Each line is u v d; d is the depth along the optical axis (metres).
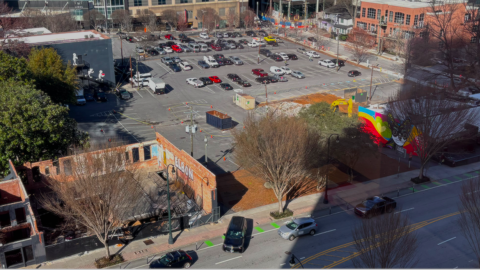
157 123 73.44
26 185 49.47
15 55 82.38
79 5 138.88
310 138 50.03
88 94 85.81
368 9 127.25
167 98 86.12
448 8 99.50
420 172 55.62
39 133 50.16
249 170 52.72
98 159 40.06
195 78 94.00
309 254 39.59
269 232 43.69
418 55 95.06
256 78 96.75
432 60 94.06
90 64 89.19
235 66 108.50
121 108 80.44
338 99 84.50
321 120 54.84
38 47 83.44
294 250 40.38
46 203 41.00
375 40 125.19
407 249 31.97
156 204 47.44
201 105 82.38
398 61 111.94
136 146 56.62
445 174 57.78
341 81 97.06
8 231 39.34
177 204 47.91
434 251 39.50
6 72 61.38
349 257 38.84
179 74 101.19
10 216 39.28
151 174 55.97
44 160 50.62
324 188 53.84
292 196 51.75
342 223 45.28
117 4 144.50
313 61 113.75
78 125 71.06
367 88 91.94
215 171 57.16
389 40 119.94
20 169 48.81
